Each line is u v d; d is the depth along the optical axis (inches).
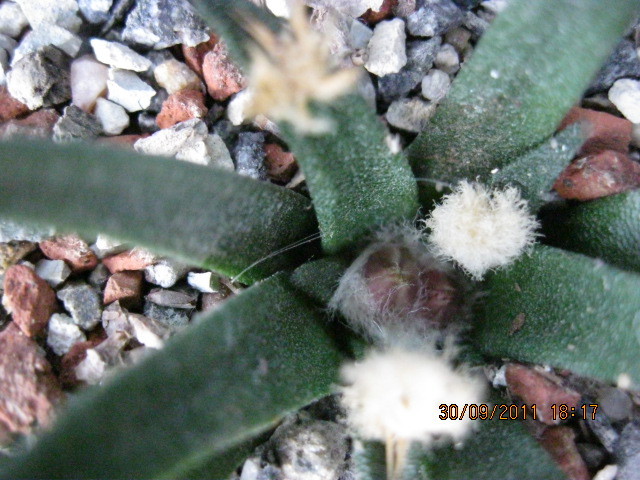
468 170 2.1
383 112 2.7
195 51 2.6
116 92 2.5
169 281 2.3
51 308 2.3
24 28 2.7
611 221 2.0
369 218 2.0
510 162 2.0
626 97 2.5
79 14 2.6
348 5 2.5
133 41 2.6
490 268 2.0
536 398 2.1
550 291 1.8
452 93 1.9
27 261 2.3
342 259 2.0
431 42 2.6
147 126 2.6
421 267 1.9
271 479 2.1
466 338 2.0
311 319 1.9
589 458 2.1
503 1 2.7
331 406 2.2
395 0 2.6
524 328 1.9
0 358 2.1
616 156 2.3
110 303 2.3
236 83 2.5
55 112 2.6
